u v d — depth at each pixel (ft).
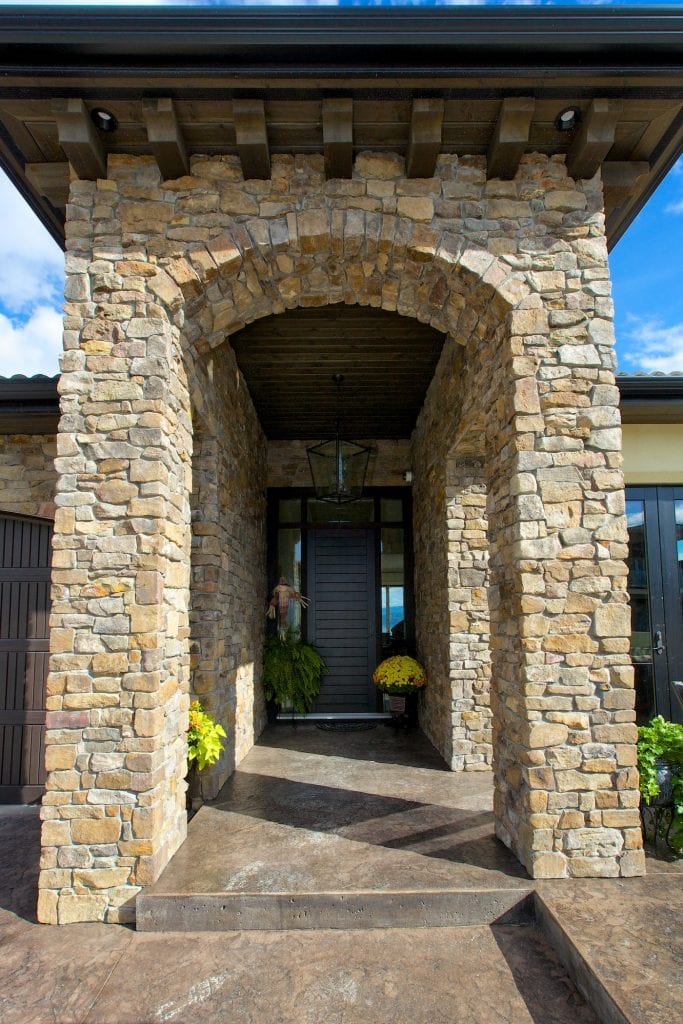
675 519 19.45
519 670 10.72
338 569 26.53
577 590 10.62
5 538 17.15
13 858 12.18
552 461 10.89
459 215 11.40
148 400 10.84
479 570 17.87
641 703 18.70
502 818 11.71
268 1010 7.71
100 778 10.00
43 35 9.14
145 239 11.24
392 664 22.20
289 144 11.25
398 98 10.27
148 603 10.33
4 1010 7.73
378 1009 7.71
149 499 10.59
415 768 17.34
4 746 16.21
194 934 9.44
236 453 18.51
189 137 11.11
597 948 8.04
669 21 9.18
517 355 11.12
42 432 17.53
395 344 17.63
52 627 10.30
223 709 15.97
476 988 8.09
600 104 10.27
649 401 17.16
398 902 9.62
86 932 9.52
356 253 11.64
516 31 9.26
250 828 12.48
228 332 13.33
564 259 11.37
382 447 26.66
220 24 9.21
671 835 11.56
